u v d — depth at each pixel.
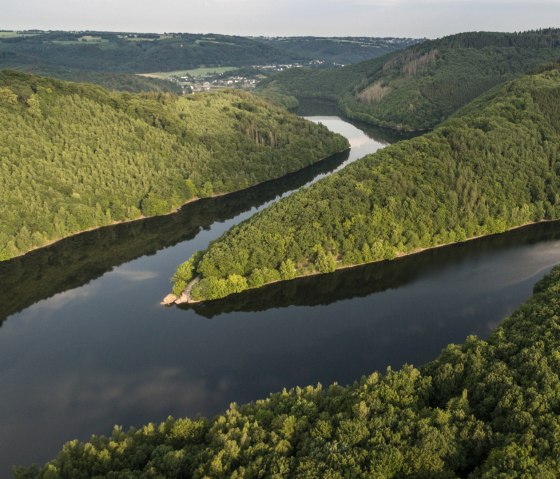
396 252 162.75
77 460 72.25
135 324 136.12
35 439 97.88
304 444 71.50
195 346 125.81
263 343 125.94
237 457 70.19
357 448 69.50
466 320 130.25
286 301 146.38
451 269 157.12
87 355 123.38
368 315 135.75
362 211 163.25
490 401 78.38
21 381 114.62
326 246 156.88
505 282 148.12
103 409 105.31
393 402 81.12
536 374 80.19
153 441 78.12
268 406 85.69
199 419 83.19
